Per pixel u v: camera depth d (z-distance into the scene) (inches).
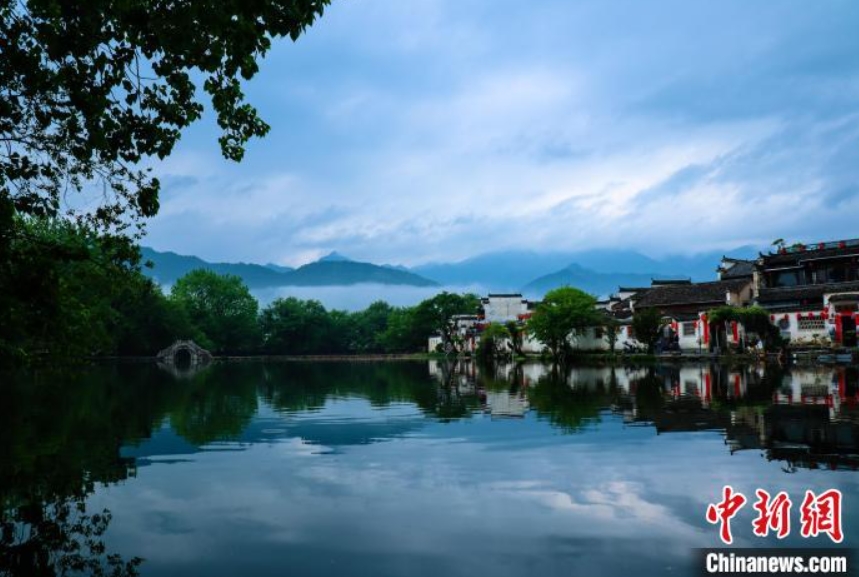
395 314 5772.6
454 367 2508.6
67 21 366.3
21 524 358.0
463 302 5024.6
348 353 6166.3
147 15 362.9
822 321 2012.8
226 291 5595.5
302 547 313.0
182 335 4608.8
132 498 408.5
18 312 433.1
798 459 471.2
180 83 411.8
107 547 320.5
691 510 356.2
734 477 421.1
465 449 554.3
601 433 617.9
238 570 286.5
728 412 738.8
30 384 1482.5
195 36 373.4
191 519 362.3
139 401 1080.2
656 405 839.1
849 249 2132.1
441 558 293.9
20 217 485.1
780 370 1489.9
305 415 848.9
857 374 1311.5
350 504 384.5
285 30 388.8
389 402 1018.7
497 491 405.4
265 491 420.5
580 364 2231.8
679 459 482.0
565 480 428.1
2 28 370.0
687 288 2620.6
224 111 435.5
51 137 428.5
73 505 394.9
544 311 2479.1
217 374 2255.2
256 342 5812.0
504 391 1171.9
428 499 391.2
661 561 285.7
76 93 382.0
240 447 592.1
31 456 553.6
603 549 301.0
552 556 293.4
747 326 1969.7
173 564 296.4
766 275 2303.2
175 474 475.5
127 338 4306.1
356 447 580.7
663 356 2162.9
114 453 565.9
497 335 3218.5
